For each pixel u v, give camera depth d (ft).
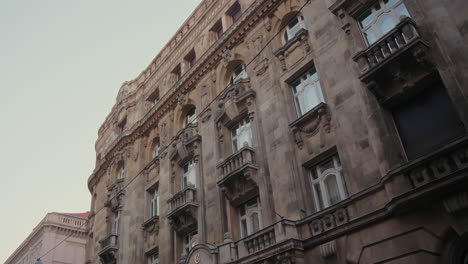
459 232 30.22
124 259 74.79
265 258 40.70
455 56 34.24
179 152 69.56
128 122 94.53
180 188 69.26
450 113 35.22
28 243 143.13
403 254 33.27
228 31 67.41
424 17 37.93
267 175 51.16
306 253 40.45
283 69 54.65
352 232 37.60
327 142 45.14
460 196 30.35
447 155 31.37
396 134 38.22
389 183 34.78
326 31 49.75
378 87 39.22
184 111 77.05
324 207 44.29
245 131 59.67
